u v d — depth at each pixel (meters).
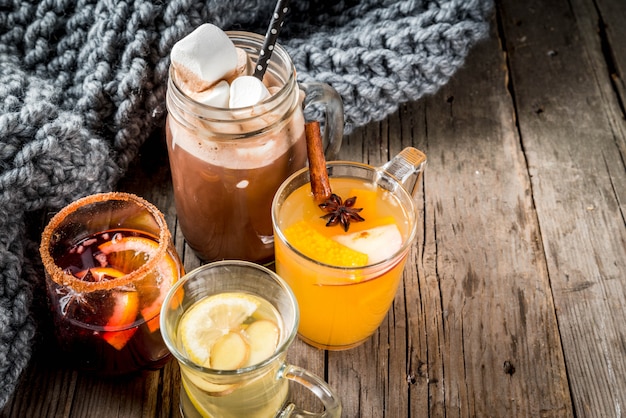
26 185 0.56
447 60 0.66
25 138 0.55
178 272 0.55
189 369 0.48
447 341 0.60
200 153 0.54
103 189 0.61
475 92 0.75
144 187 0.67
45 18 0.61
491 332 0.60
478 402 0.57
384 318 0.60
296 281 0.54
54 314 0.52
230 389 0.49
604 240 0.65
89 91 0.60
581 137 0.72
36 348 0.57
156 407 0.56
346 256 0.53
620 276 0.63
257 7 0.68
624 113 0.74
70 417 0.55
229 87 0.54
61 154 0.56
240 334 0.51
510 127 0.72
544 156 0.70
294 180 0.55
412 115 0.73
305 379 0.51
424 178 0.68
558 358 0.59
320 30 0.70
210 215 0.57
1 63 0.60
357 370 0.58
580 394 0.57
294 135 0.56
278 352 0.48
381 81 0.65
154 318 0.53
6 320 0.53
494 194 0.68
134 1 0.60
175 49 0.52
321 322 0.56
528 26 0.80
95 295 0.51
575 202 0.67
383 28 0.66
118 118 0.61
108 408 0.56
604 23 0.80
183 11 0.61
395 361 0.59
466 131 0.72
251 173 0.54
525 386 0.58
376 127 0.72
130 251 0.54
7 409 0.55
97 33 0.60
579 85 0.76
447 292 0.62
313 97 0.57
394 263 0.52
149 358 0.54
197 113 0.51
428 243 0.65
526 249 0.65
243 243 0.59
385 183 0.56
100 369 0.54
